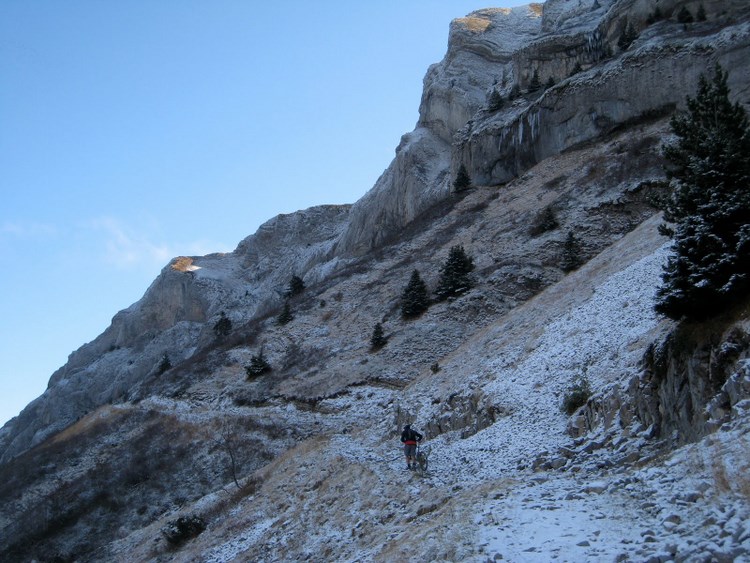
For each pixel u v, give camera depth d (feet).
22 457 197.57
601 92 193.47
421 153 287.48
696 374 46.34
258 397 154.10
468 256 174.29
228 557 73.92
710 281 48.37
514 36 329.52
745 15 181.27
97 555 108.58
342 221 409.28
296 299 216.74
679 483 36.06
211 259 417.28
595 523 35.35
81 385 329.31
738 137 54.03
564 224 163.94
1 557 119.65
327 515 69.62
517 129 217.36
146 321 371.97
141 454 146.10
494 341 104.58
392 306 172.04
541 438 61.21
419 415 94.58
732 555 27.04
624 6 222.28
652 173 160.04
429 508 55.26
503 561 33.24
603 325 77.87
